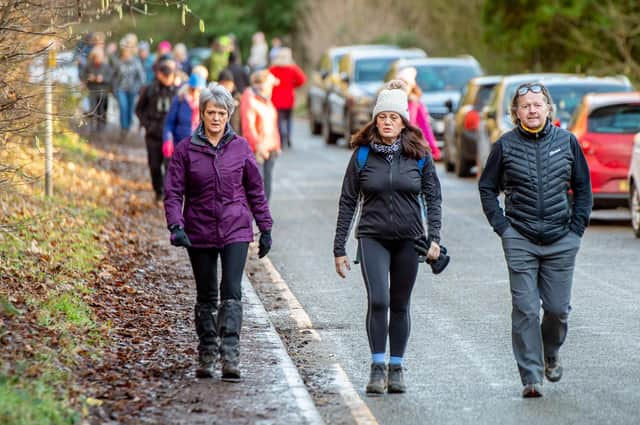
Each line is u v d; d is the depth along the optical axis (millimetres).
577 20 55719
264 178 30062
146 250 25281
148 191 36062
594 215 34562
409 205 14812
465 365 16453
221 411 13359
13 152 19703
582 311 20141
